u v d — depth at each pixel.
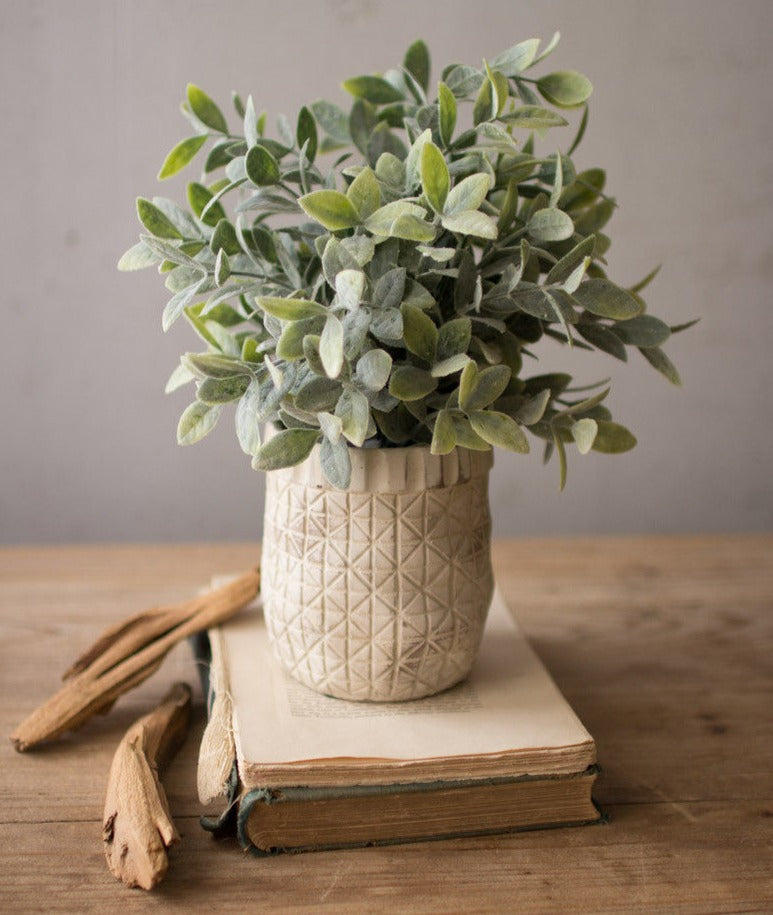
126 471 1.25
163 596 0.95
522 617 0.92
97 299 1.19
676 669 0.82
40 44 1.11
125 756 0.64
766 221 1.22
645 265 1.22
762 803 0.65
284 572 0.65
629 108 1.17
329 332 0.51
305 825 0.59
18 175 1.15
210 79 1.13
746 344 1.26
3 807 0.64
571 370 1.25
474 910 0.55
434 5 1.13
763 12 1.15
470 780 0.59
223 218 0.64
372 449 0.61
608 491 1.30
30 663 0.82
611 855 0.60
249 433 0.56
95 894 0.56
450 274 0.58
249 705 0.65
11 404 1.22
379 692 0.65
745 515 1.31
